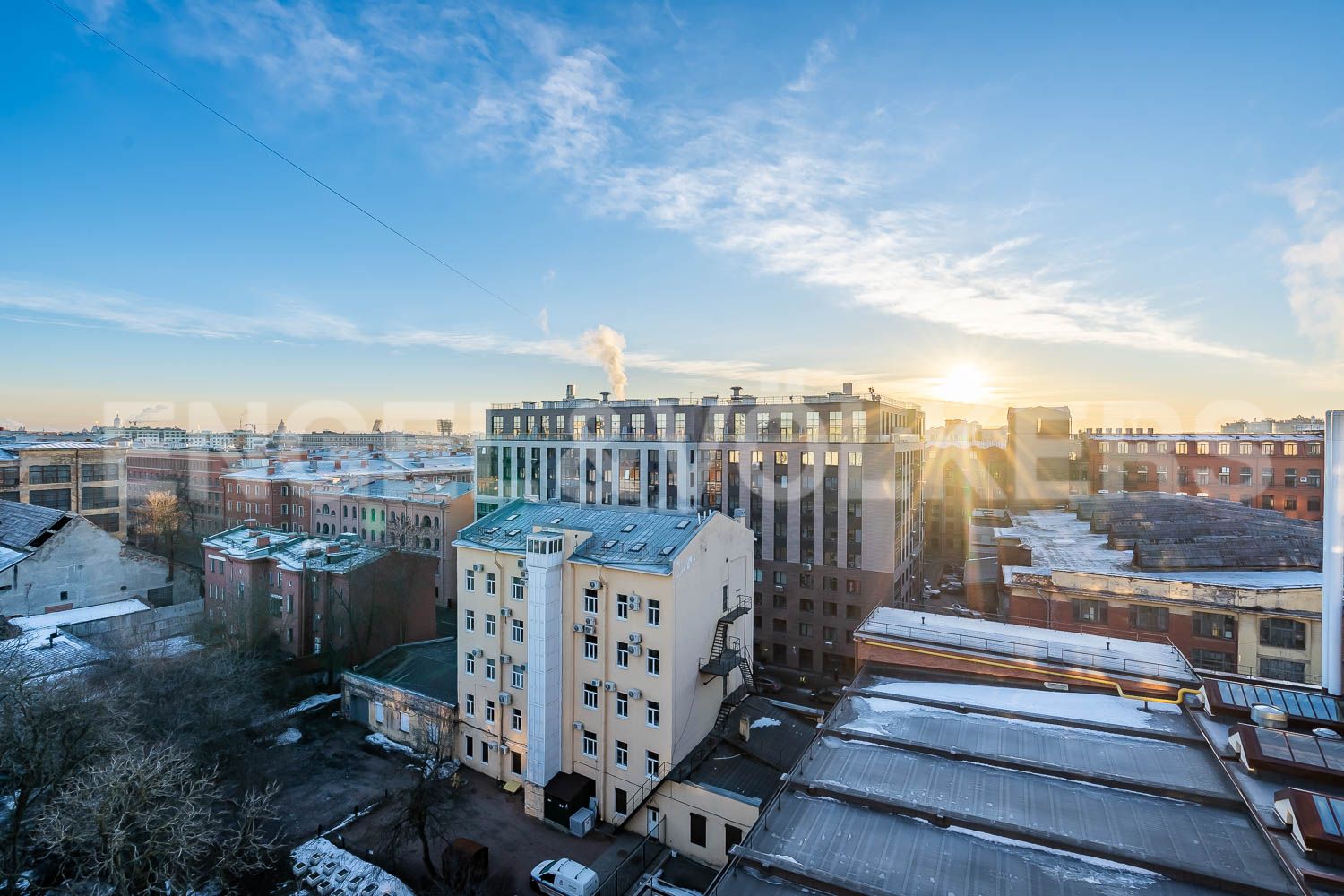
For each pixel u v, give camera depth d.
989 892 18.22
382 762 42.34
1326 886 17.31
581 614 37.03
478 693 41.12
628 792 35.34
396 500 79.81
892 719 29.23
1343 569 28.33
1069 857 19.59
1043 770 24.31
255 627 53.75
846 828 21.52
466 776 40.53
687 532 36.94
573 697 37.41
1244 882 17.84
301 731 46.03
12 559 55.81
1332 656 28.62
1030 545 56.22
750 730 37.16
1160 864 18.77
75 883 26.50
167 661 42.09
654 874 31.73
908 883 18.61
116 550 61.28
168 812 29.12
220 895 29.56
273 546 59.28
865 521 57.69
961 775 24.41
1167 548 47.34
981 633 36.66
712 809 32.47
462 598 42.06
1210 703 27.95
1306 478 75.50
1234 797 21.83
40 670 38.03
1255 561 45.44
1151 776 23.56
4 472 75.00
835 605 58.91
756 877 19.53
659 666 34.22
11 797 29.84
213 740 36.28
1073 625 45.38
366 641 53.56
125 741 28.53
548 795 35.88
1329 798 19.69
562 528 39.38
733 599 40.59
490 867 32.22
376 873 31.56
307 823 35.59
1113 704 29.92
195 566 79.56
